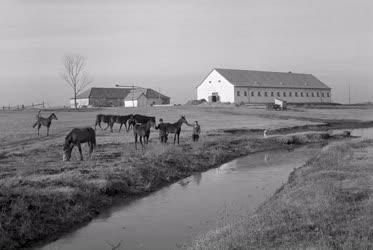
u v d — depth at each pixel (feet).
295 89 463.42
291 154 127.95
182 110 306.55
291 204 50.62
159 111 299.79
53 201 57.77
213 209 60.70
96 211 60.90
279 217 45.37
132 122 147.95
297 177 76.64
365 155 91.76
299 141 160.04
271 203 55.77
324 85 502.79
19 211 51.67
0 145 118.42
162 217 57.41
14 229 48.96
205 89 431.43
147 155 97.14
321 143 157.38
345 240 37.42
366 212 44.88
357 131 212.43
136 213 60.23
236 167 104.06
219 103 370.73
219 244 38.93
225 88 414.00
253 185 79.15
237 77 424.05
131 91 512.22
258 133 182.91
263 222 44.01
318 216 44.68
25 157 94.89
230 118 250.78
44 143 121.49
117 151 104.99
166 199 69.10
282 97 449.48
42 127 177.88
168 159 97.30
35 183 64.85
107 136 143.74
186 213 59.11
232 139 146.72
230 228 43.73
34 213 53.01
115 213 60.54
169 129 121.80
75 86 381.81
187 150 115.55
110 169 79.36
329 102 501.56
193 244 43.09
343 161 83.71
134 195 71.87
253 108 327.06
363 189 55.36
